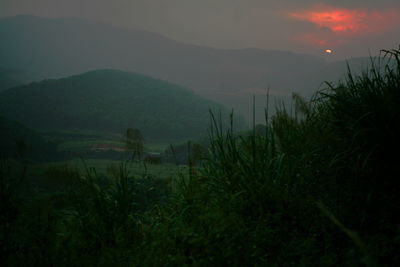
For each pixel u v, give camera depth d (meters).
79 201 3.39
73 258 2.90
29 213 3.06
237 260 2.52
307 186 3.13
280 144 3.69
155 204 3.72
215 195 3.39
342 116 3.08
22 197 3.13
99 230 3.26
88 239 3.23
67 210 3.33
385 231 2.38
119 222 3.37
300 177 3.21
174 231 3.03
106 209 3.37
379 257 2.10
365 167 2.76
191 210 3.44
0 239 2.84
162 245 2.90
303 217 2.88
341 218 2.65
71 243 3.07
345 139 3.03
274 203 3.02
